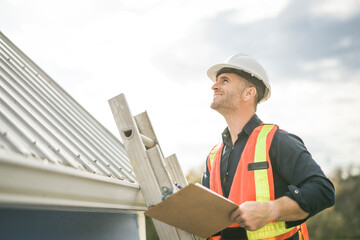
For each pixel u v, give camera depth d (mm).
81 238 1714
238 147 2260
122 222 2314
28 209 1318
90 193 1437
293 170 2002
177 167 2361
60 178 1226
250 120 2307
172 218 1652
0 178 954
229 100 2342
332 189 1959
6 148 1145
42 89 2646
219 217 1720
